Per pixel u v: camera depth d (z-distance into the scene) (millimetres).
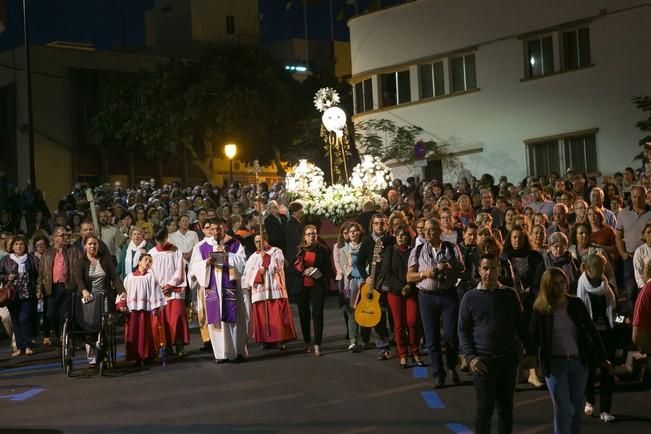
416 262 12094
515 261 11555
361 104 35906
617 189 18562
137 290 14258
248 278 14656
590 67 29203
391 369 13000
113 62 49781
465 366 12555
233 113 43375
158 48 59000
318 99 21609
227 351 14188
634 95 28328
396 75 34656
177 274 14695
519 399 10914
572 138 29859
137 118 45469
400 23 34219
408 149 33750
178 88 44906
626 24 28391
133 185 49750
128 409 11203
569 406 8125
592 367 8414
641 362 11359
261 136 44500
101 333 13578
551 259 11602
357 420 10156
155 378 13195
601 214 13875
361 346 14562
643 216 13547
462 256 12398
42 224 27469
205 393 11945
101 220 20094
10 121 47469
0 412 11414
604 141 29078
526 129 30891
